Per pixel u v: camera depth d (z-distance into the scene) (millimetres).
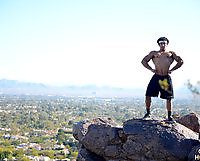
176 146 4926
